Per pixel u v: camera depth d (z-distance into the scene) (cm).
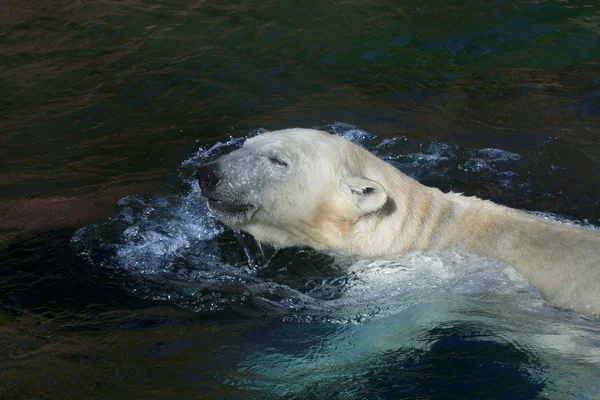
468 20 1780
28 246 988
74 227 1038
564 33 1711
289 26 1783
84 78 1552
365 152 966
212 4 1927
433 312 858
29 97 1475
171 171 1198
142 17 1855
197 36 1744
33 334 800
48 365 735
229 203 903
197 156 1242
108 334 805
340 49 1667
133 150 1270
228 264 966
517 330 825
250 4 1917
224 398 694
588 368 764
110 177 1184
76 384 702
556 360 779
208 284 921
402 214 936
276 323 846
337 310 875
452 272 889
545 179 1162
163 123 1365
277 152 909
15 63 1628
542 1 1856
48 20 1848
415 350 802
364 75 1559
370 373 759
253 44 1697
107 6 1923
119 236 1019
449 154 1246
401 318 856
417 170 1198
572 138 1286
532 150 1252
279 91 1490
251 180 898
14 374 717
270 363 767
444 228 932
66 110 1420
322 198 920
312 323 848
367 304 884
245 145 941
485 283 865
